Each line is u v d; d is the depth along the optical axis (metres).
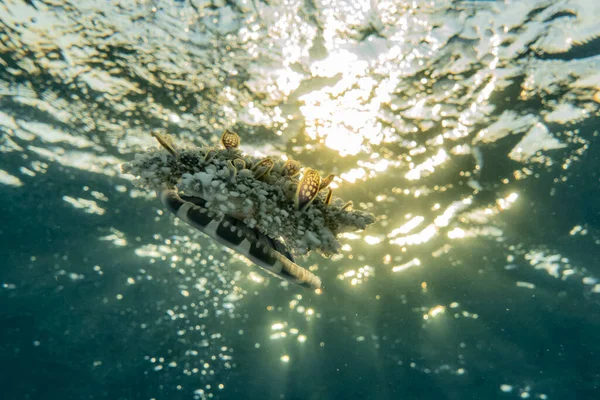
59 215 0.73
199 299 0.69
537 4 1.01
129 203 0.77
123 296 0.67
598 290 0.68
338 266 0.75
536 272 0.71
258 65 0.96
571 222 0.75
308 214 0.27
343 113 0.91
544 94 0.90
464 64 0.96
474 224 0.78
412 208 0.81
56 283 0.66
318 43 0.99
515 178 0.82
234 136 0.29
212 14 1.00
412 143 0.88
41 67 0.88
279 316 0.69
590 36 0.96
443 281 0.72
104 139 0.82
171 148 0.27
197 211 0.27
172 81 0.91
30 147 0.78
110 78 0.89
